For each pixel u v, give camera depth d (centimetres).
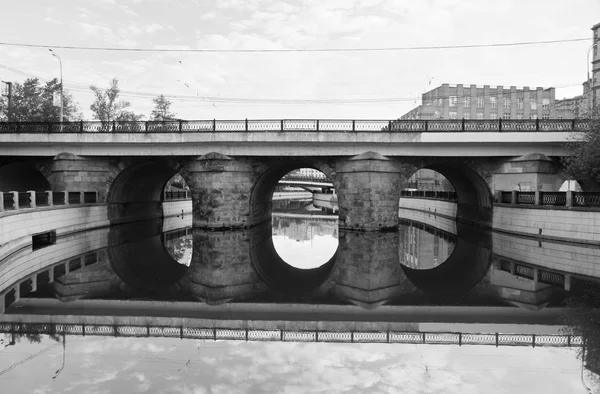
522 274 1745
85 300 1391
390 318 1202
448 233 3161
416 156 2948
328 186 8581
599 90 5916
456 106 7619
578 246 2198
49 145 3047
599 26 5903
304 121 2900
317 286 1620
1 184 3594
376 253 2314
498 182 2980
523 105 7744
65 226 2589
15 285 1550
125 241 2681
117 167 3150
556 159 2869
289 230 3712
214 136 2917
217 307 1320
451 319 1187
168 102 4941
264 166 3123
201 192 3023
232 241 2695
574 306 1293
